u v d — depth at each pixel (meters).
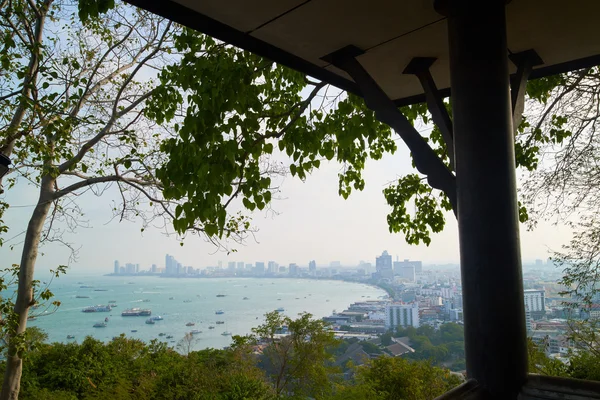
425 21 2.30
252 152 3.78
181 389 9.41
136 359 11.40
